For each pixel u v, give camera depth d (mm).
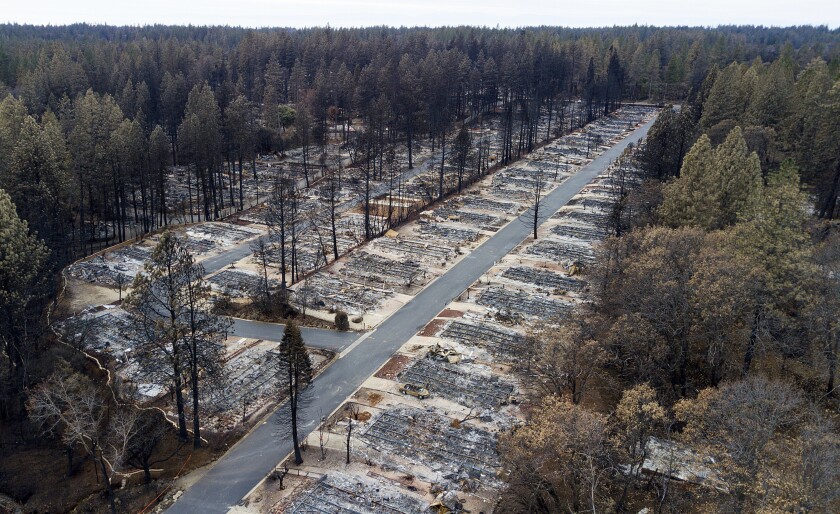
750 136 108000
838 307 55750
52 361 70312
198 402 64938
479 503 52125
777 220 63219
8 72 197875
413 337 79562
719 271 57594
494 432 61281
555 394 53656
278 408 65625
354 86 185375
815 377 60281
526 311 86062
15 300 70500
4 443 63469
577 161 162875
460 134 142875
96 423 56000
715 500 43750
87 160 110688
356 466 56688
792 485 36594
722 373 60500
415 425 62375
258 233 118438
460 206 131750
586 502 45656
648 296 60719
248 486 54562
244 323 83500
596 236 113250
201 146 126000
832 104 97875
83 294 91375
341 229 119750
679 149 113625
